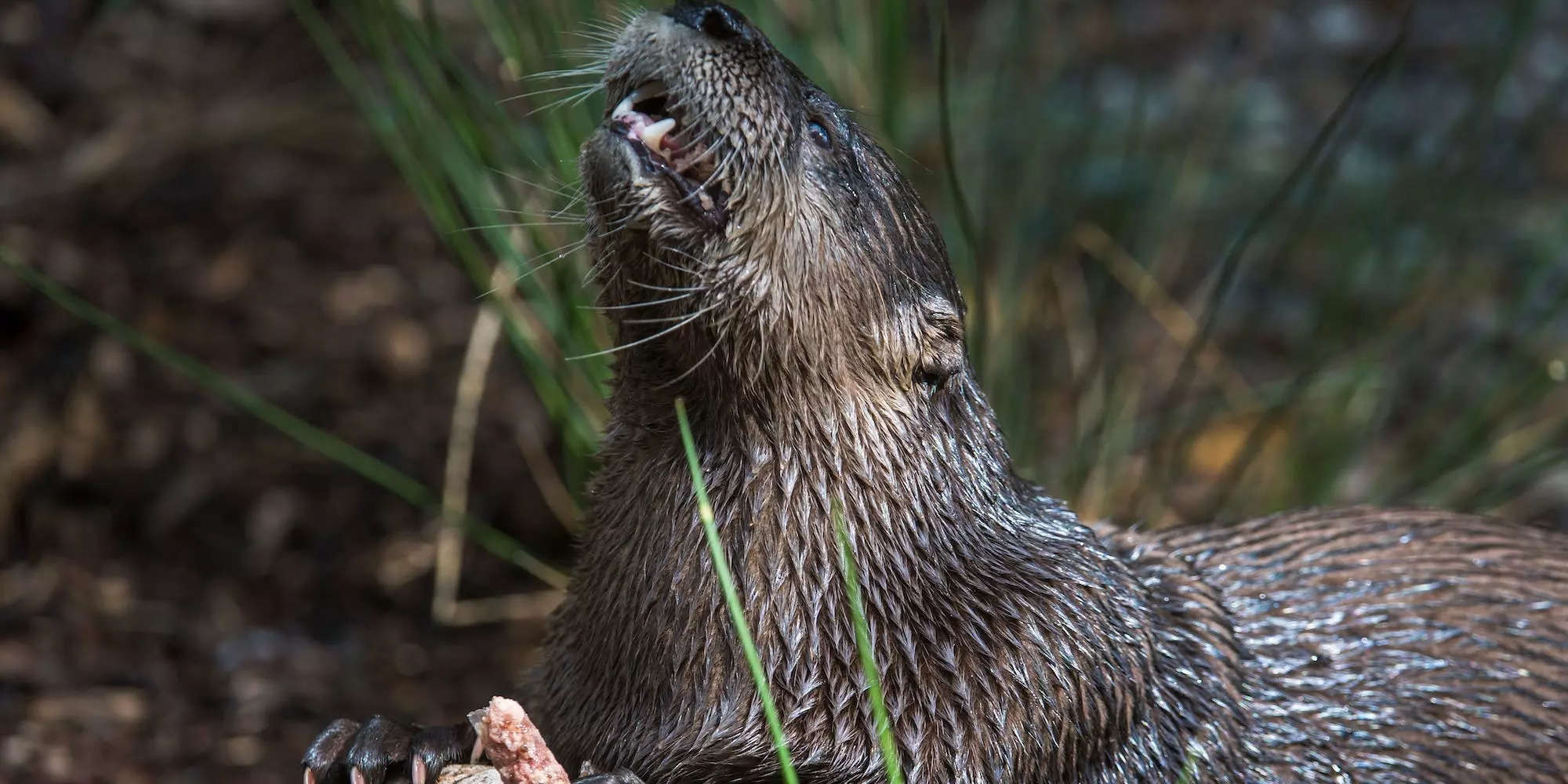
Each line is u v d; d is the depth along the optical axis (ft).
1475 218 41.68
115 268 40.45
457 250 29.50
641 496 21.62
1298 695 24.84
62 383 38.09
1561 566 26.96
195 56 47.06
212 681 33.09
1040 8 42.86
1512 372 37.09
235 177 43.42
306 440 29.30
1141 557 25.30
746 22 20.84
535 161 28.14
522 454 37.81
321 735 22.27
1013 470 23.35
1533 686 25.52
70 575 35.14
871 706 20.89
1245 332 44.39
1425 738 24.81
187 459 37.37
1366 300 39.86
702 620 20.94
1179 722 23.16
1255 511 35.32
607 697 21.77
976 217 37.91
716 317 20.68
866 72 34.04
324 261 41.75
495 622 35.60
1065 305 39.42
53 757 30.60
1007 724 21.15
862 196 21.43
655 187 20.25
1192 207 45.83
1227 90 51.44
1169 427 33.65
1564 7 57.88
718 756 20.84
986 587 21.59
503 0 29.58
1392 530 27.12
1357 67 55.16
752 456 21.06
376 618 35.37
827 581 20.92
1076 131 43.47
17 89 44.73
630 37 20.92
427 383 39.37
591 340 28.63
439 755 21.48
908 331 21.53
